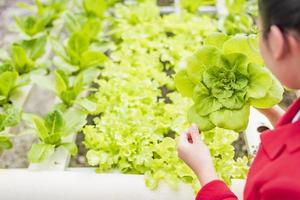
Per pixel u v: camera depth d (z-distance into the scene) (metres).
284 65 0.83
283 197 0.83
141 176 1.55
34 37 2.12
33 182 1.52
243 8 2.33
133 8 2.47
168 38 2.27
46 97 2.33
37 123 1.64
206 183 1.12
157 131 1.75
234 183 1.54
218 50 1.24
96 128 1.75
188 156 1.21
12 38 2.66
